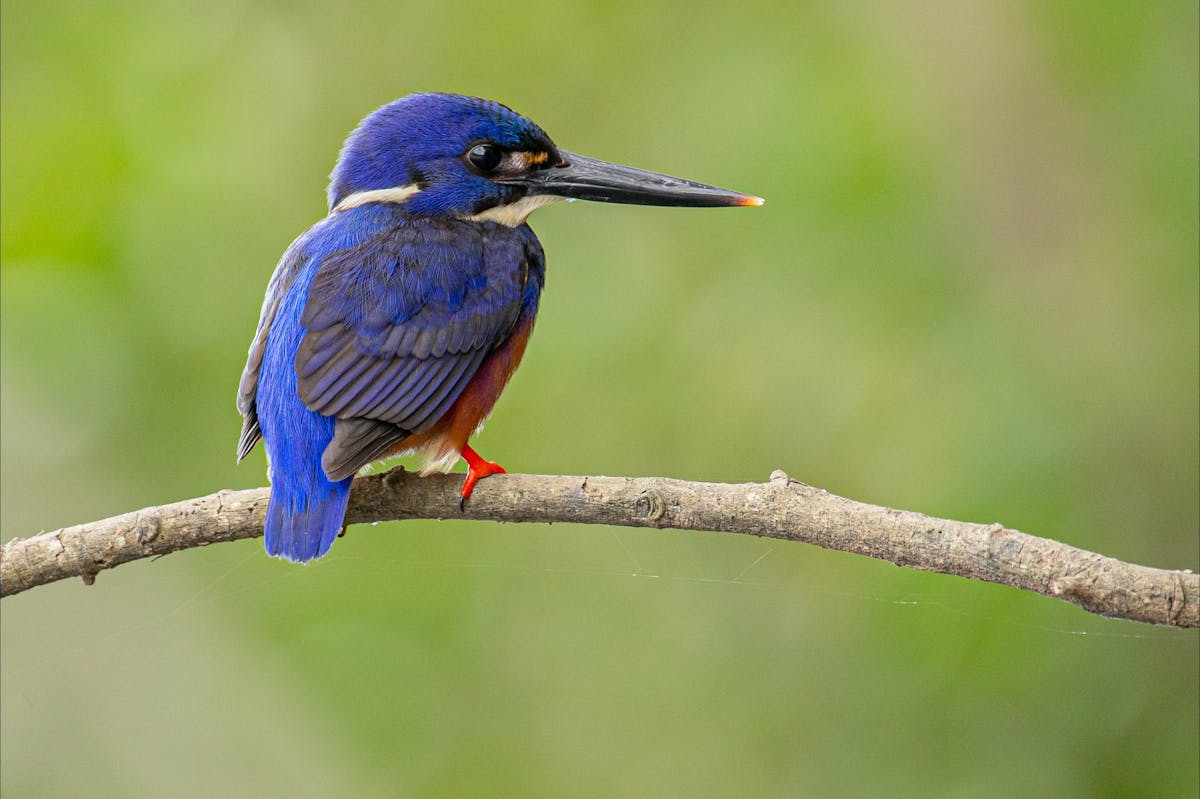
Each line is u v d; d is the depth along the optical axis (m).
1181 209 11.95
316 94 13.58
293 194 13.12
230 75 13.13
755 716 11.12
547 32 13.71
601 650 11.72
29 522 12.26
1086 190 12.26
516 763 11.45
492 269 8.67
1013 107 12.46
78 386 12.23
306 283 8.33
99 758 11.75
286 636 11.96
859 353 11.70
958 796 10.05
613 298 12.62
